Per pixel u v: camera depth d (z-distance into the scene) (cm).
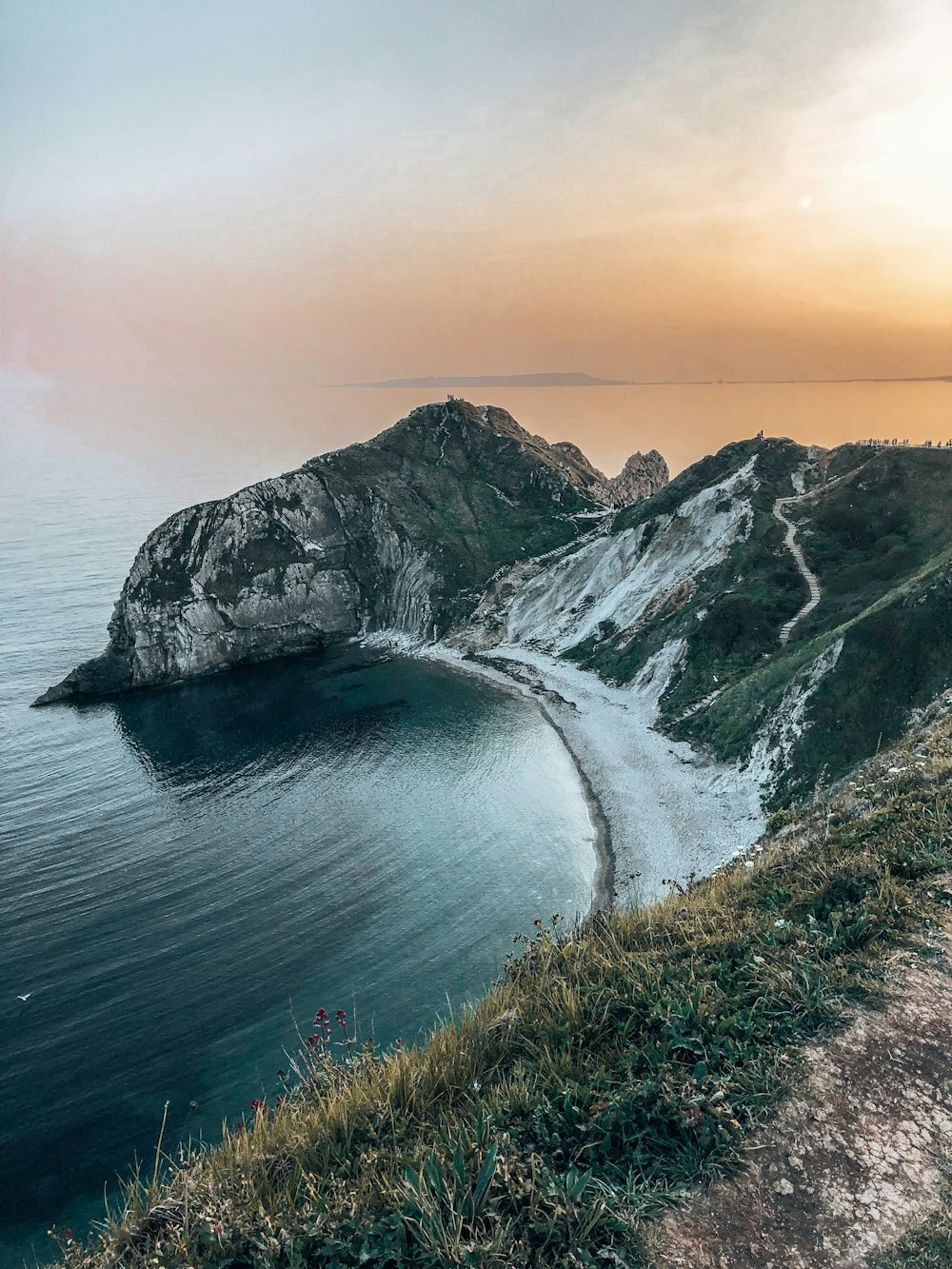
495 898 4406
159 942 4066
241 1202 584
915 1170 547
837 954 812
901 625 4662
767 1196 540
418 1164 593
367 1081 750
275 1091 3006
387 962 3825
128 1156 2741
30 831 5488
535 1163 575
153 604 9669
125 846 5231
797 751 4781
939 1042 669
